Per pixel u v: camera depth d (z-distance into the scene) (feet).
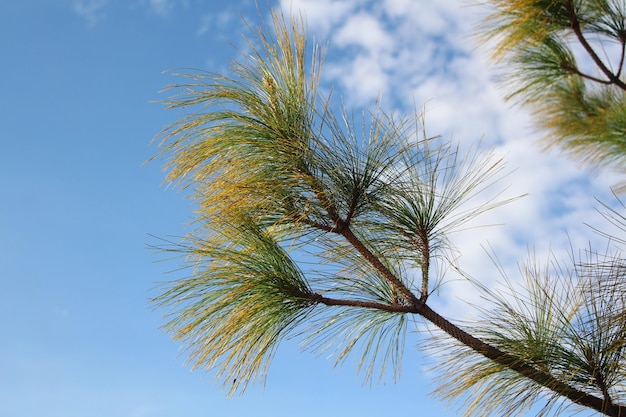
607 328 3.76
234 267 4.39
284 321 4.51
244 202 4.46
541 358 4.18
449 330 4.54
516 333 4.40
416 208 4.71
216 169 4.49
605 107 9.27
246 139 4.44
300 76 4.64
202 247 4.42
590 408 4.05
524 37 7.96
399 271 5.03
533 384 4.25
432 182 4.68
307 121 4.59
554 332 4.25
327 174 4.52
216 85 4.60
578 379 4.10
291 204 4.63
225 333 4.28
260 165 4.49
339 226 4.68
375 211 4.75
